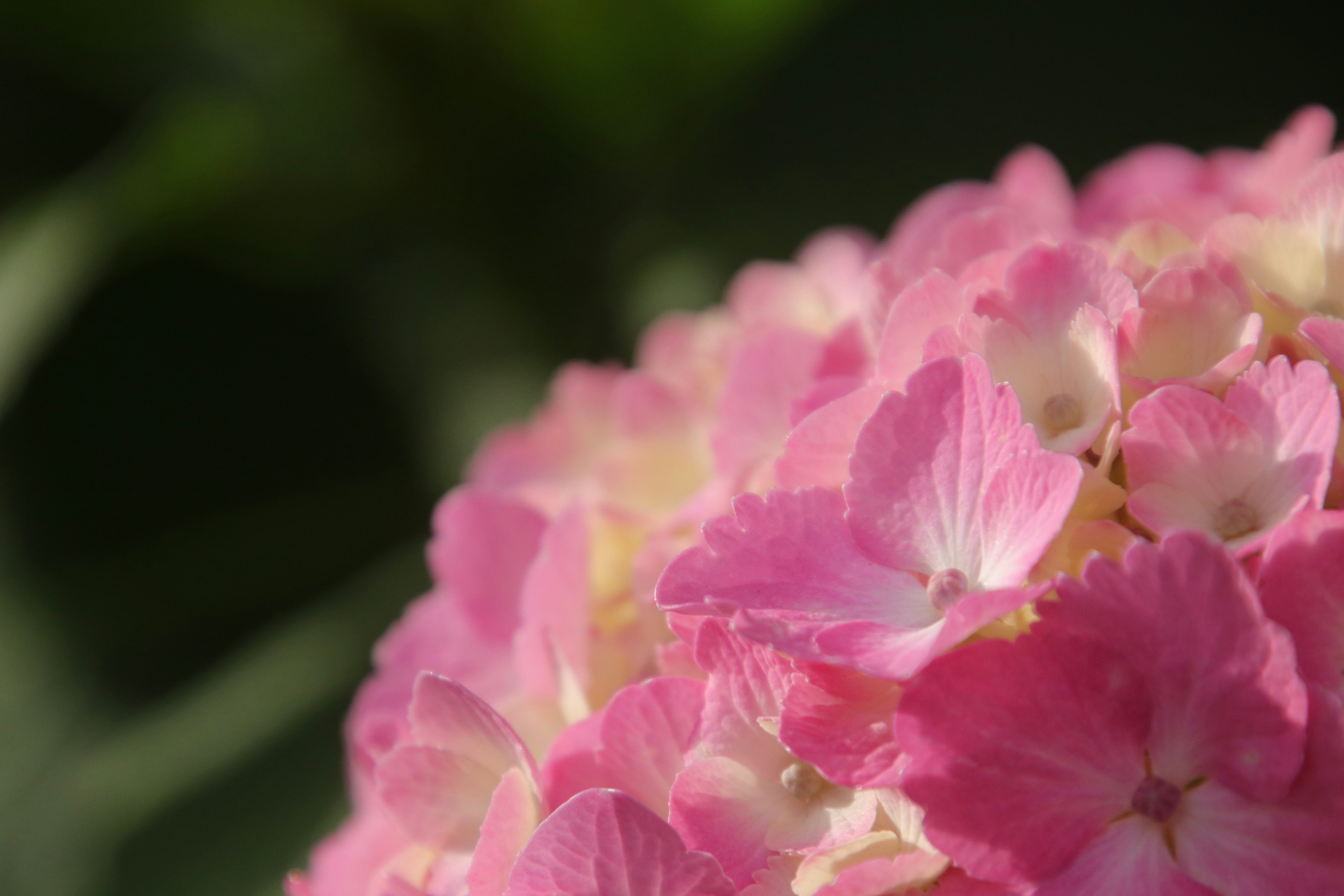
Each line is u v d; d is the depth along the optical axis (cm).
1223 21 99
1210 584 41
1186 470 42
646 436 50
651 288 101
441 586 52
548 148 104
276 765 87
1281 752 40
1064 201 50
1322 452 41
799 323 51
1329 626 41
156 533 112
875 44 110
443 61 96
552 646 46
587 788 43
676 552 46
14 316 91
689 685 43
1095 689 41
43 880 88
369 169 101
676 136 103
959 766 41
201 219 98
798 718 42
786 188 105
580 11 92
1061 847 41
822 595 42
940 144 106
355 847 49
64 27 97
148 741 93
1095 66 103
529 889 42
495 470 57
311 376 119
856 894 41
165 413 114
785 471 44
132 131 103
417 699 44
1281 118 97
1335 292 44
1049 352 44
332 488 116
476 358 103
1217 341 43
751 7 93
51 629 104
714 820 42
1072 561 42
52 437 109
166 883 83
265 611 107
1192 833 41
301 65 97
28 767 96
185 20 97
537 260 106
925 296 44
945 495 42
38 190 108
